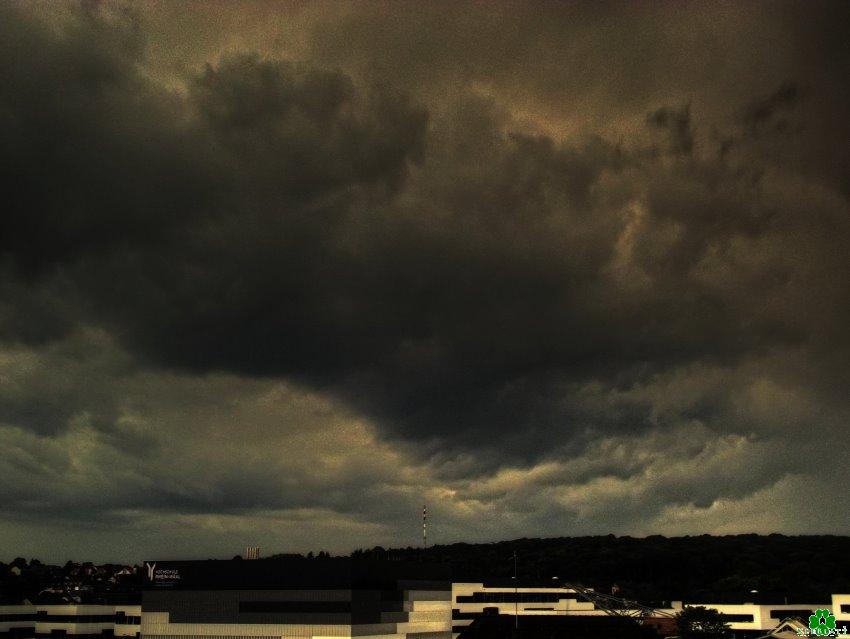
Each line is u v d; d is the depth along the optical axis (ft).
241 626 470.39
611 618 620.49
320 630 452.76
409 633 501.15
